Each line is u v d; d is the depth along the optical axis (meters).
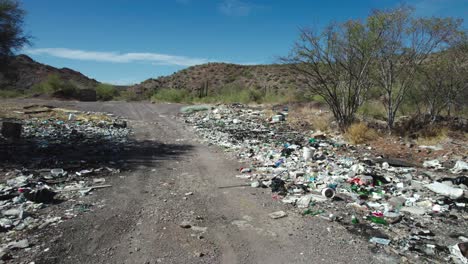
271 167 8.52
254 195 6.44
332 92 14.70
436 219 5.53
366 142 12.38
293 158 9.46
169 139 12.59
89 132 13.22
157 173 7.84
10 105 19.92
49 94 31.17
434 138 12.61
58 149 9.77
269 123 17.31
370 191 6.86
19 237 4.41
